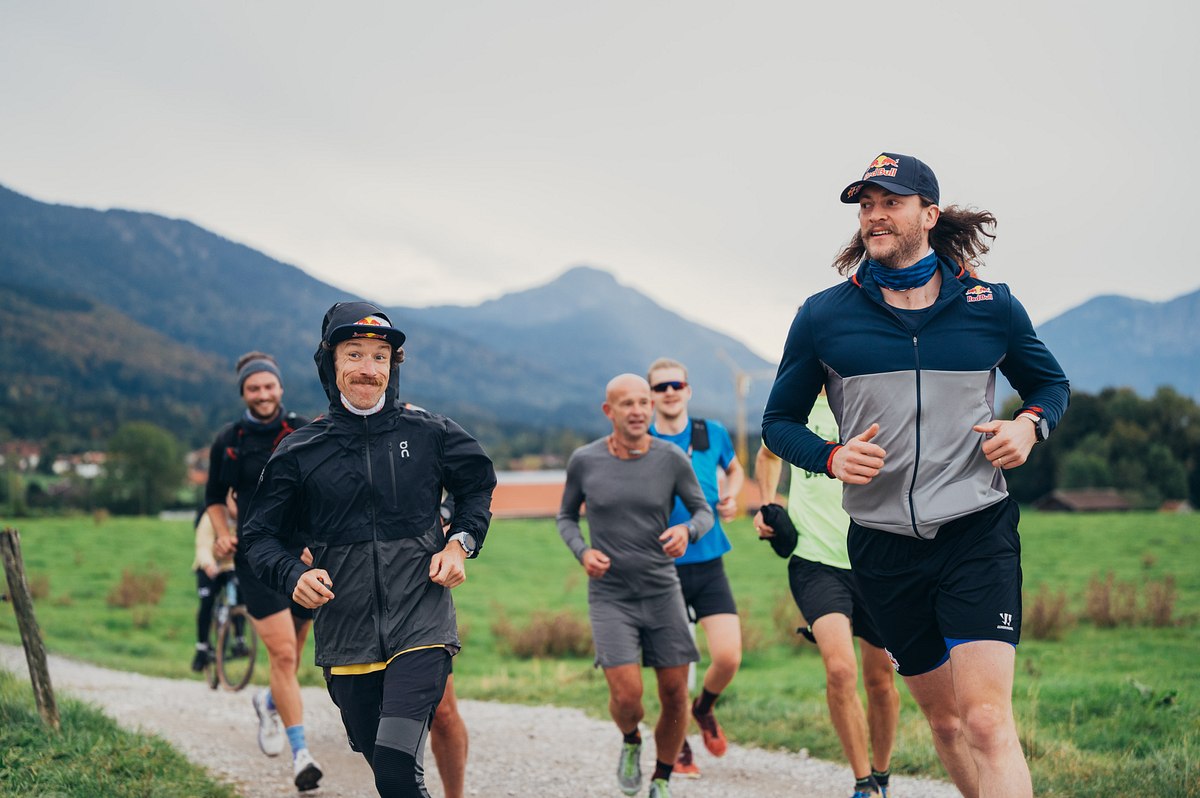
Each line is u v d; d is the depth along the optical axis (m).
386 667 4.20
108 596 27.36
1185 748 6.38
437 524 4.40
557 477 112.06
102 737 6.78
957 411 3.96
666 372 7.43
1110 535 42.34
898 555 4.07
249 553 4.29
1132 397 99.62
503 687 11.92
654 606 6.21
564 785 6.97
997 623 3.83
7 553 6.96
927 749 7.02
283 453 4.28
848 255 4.44
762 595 28.30
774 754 7.68
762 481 6.67
